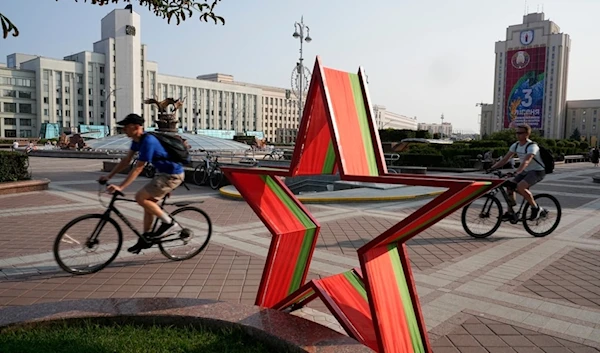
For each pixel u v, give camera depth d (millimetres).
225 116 113562
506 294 4598
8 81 86312
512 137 38844
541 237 7336
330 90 2998
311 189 15414
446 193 2498
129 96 89562
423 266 5590
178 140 5426
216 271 5230
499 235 7445
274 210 3729
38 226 7578
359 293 3436
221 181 13742
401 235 2996
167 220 5520
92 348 2824
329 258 5832
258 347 2828
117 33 89000
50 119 88062
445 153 27906
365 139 3178
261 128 122750
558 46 100062
